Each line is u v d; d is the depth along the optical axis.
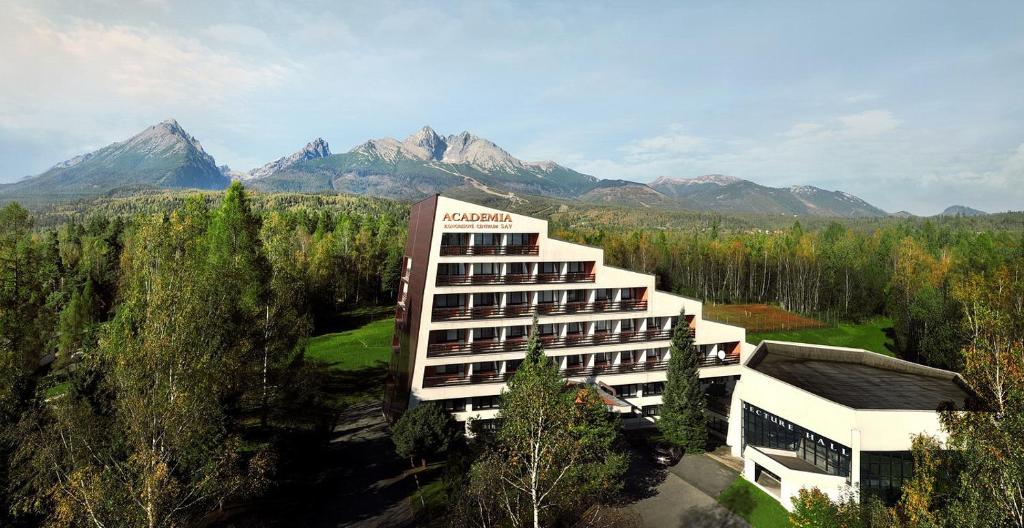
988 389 29.19
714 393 66.94
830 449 46.28
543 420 35.44
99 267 116.06
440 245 57.62
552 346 62.31
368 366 86.56
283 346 50.78
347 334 107.38
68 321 79.25
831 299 132.38
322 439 57.66
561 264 64.50
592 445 42.69
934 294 93.81
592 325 65.44
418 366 57.41
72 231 174.25
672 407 56.53
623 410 57.56
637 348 65.31
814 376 56.62
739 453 56.53
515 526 33.94
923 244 180.38
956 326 75.19
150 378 32.47
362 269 140.88
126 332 37.19
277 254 97.38
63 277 109.00
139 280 48.22
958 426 26.06
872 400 48.53
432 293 57.50
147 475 27.22
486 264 62.38
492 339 62.56
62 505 26.55
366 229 162.50
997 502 22.16
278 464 48.16
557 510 39.84
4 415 35.38
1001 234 196.75
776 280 151.12
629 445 58.47
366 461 52.53
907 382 54.69
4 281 59.78
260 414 56.78
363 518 41.84
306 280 106.25
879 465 44.47
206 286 40.34
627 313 65.12
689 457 55.44
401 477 49.00
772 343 68.00
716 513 44.06
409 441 49.22
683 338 56.88
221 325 41.38
